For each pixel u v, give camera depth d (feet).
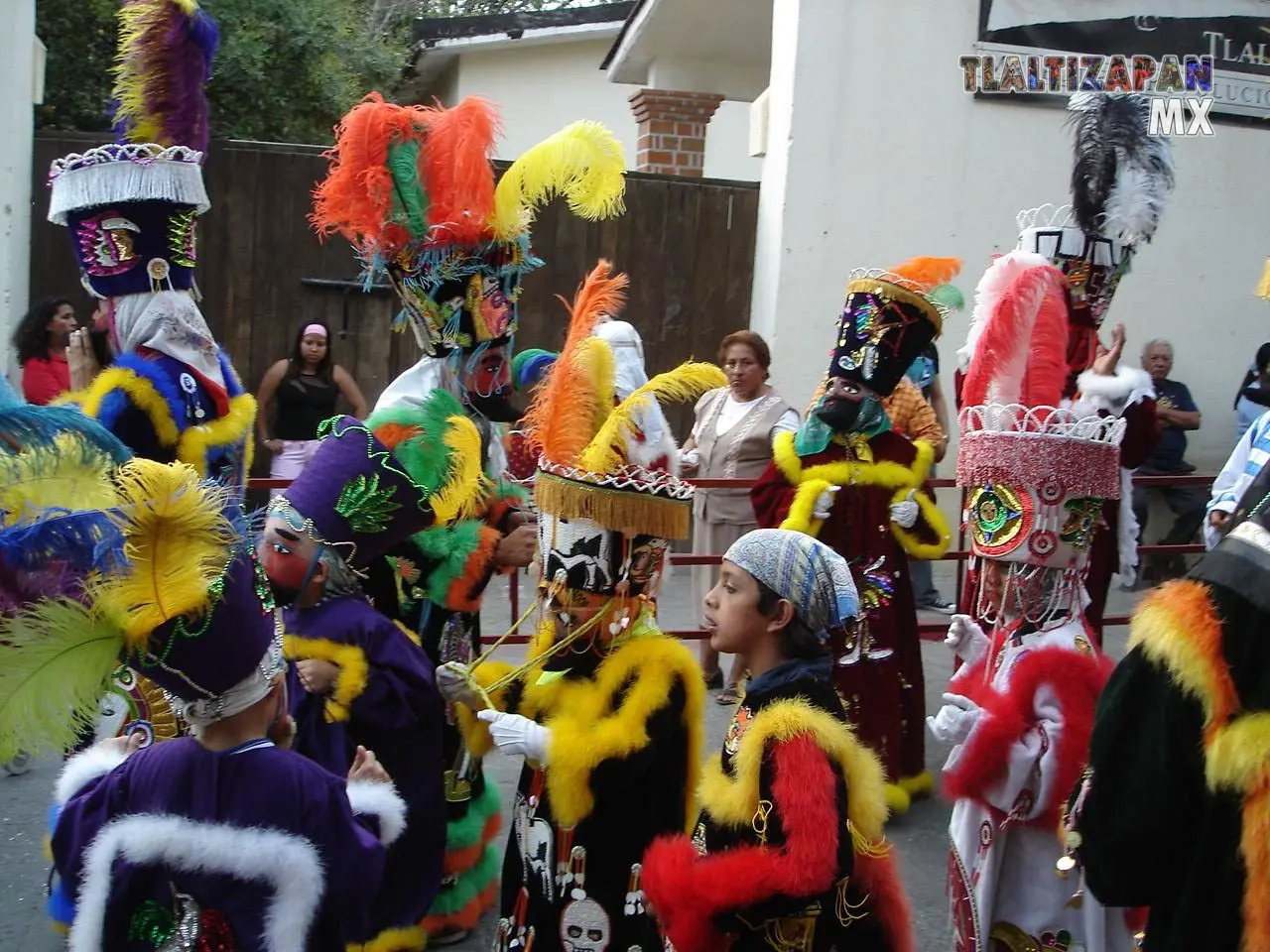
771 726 8.75
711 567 21.85
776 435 18.17
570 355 11.16
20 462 7.72
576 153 12.92
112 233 13.14
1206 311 32.01
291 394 26.30
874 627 17.03
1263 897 6.87
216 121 41.22
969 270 30.71
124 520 7.57
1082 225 17.16
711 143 48.47
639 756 9.96
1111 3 30.40
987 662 11.78
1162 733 7.31
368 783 9.23
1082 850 7.77
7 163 26.55
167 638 7.76
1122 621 24.11
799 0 29.19
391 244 13.21
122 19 13.66
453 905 13.28
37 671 7.41
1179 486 28.50
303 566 11.21
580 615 10.47
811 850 8.30
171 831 7.79
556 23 48.75
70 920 10.69
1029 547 11.42
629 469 10.42
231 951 7.79
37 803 16.51
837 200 29.96
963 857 11.28
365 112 12.79
